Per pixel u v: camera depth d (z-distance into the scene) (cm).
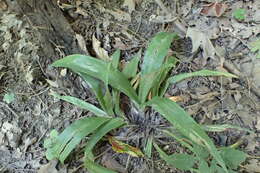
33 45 80
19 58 80
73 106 78
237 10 87
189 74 70
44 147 73
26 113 77
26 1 76
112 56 80
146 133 74
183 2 92
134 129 75
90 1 95
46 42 80
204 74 68
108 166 71
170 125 74
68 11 92
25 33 80
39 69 80
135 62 78
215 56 82
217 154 59
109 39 88
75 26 90
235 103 77
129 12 93
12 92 79
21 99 78
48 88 79
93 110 74
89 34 89
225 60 81
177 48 85
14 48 80
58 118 77
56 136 71
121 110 76
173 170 70
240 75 80
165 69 75
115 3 95
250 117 74
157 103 65
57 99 78
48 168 70
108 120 71
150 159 71
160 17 90
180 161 66
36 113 77
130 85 71
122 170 71
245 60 82
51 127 76
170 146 72
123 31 90
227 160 65
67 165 71
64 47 82
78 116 77
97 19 92
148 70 72
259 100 77
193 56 83
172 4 92
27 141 74
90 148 67
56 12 81
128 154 72
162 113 63
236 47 83
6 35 80
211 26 87
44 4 79
